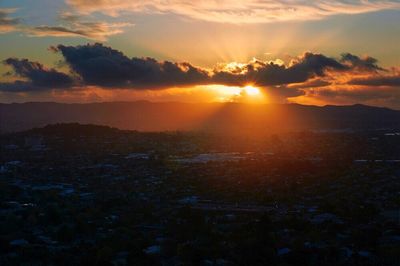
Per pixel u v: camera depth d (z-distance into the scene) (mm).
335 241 86688
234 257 78562
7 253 82438
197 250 79688
